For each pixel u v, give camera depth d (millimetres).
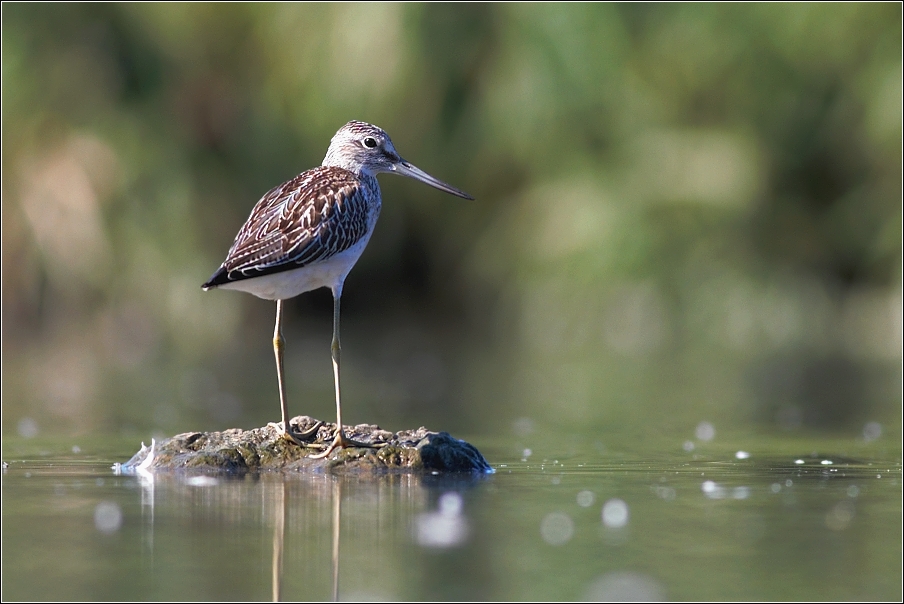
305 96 20844
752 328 20797
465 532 7035
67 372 17406
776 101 21031
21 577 6148
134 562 6406
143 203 20172
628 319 20984
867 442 11055
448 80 20797
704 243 20922
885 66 20375
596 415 13297
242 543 6770
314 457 9039
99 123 20047
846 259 21297
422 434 9469
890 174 20672
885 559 6484
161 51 20656
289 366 18391
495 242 21594
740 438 11375
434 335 22203
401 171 10102
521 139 20875
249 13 21219
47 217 19891
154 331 20125
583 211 20984
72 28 20078
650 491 8328
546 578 6125
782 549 6676
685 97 21156
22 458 9906
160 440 10383
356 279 22609
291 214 8922
